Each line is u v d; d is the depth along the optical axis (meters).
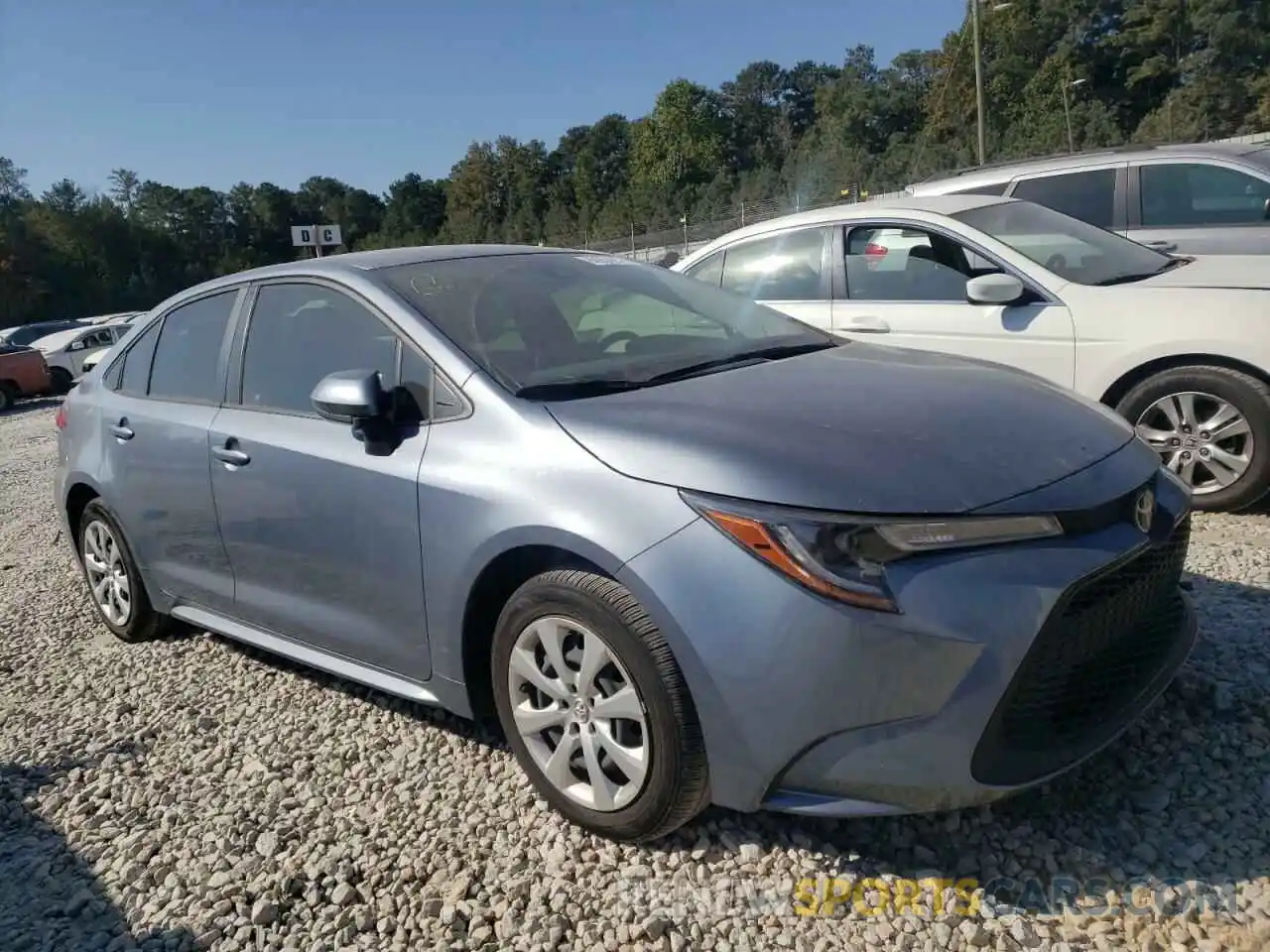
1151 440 5.21
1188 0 77.69
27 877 3.10
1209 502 5.10
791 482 2.52
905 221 6.08
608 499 2.69
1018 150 51.78
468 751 3.48
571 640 2.85
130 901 2.91
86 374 5.16
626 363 3.37
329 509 3.42
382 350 3.44
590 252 4.39
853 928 2.49
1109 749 3.06
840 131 77.38
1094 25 83.12
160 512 4.30
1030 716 2.52
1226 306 4.98
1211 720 3.14
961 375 3.29
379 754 3.55
